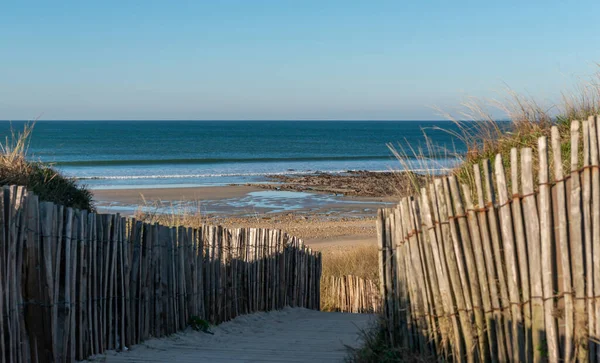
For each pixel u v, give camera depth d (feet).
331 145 277.64
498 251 11.25
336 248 56.18
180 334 21.25
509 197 11.39
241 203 90.33
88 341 16.33
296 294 33.83
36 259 14.39
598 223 9.91
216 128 515.09
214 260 24.38
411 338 13.73
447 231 12.08
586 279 10.07
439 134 313.94
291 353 18.49
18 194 13.70
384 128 544.21
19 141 28.22
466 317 11.84
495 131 19.75
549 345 10.32
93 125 611.06
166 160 173.37
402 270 14.15
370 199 98.63
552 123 18.62
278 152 230.07
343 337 22.33
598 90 18.44
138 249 18.98
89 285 16.33
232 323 25.30
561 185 10.32
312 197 99.91
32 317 14.17
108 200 86.12
